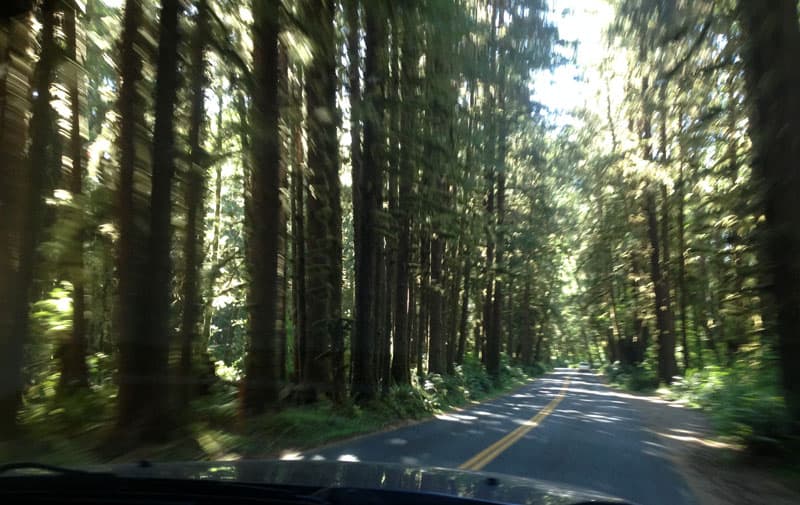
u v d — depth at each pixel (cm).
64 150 1504
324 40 1216
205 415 1322
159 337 1078
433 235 2697
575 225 4375
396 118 1823
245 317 2652
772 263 1152
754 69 1192
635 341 4819
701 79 1773
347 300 3077
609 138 3278
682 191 2858
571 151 3388
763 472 1051
